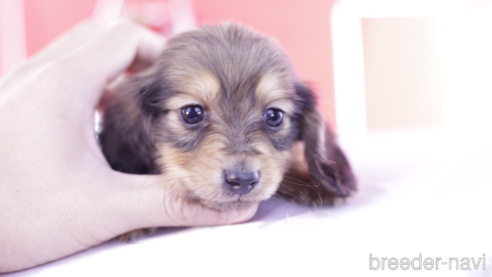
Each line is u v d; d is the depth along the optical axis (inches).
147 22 23.6
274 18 27.1
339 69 27.1
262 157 10.5
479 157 12.1
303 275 7.8
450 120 25.5
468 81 24.4
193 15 25.7
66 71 10.4
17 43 26.4
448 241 8.4
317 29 27.1
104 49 11.7
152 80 11.7
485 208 9.3
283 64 11.6
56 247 9.1
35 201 9.0
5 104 9.9
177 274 8.0
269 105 11.3
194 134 11.0
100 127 12.4
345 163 12.5
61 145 9.6
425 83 26.4
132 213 9.4
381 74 26.8
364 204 10.8
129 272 8.1
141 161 11.8
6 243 8.8
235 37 11.6
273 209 11.0
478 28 24.3
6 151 9.3
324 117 12.5
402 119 27.3
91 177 9.5
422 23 25.9
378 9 26.3
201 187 10.0
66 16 26.4
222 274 7.9
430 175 12.3
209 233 9.4
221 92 10.9
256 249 8.5
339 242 8.6
